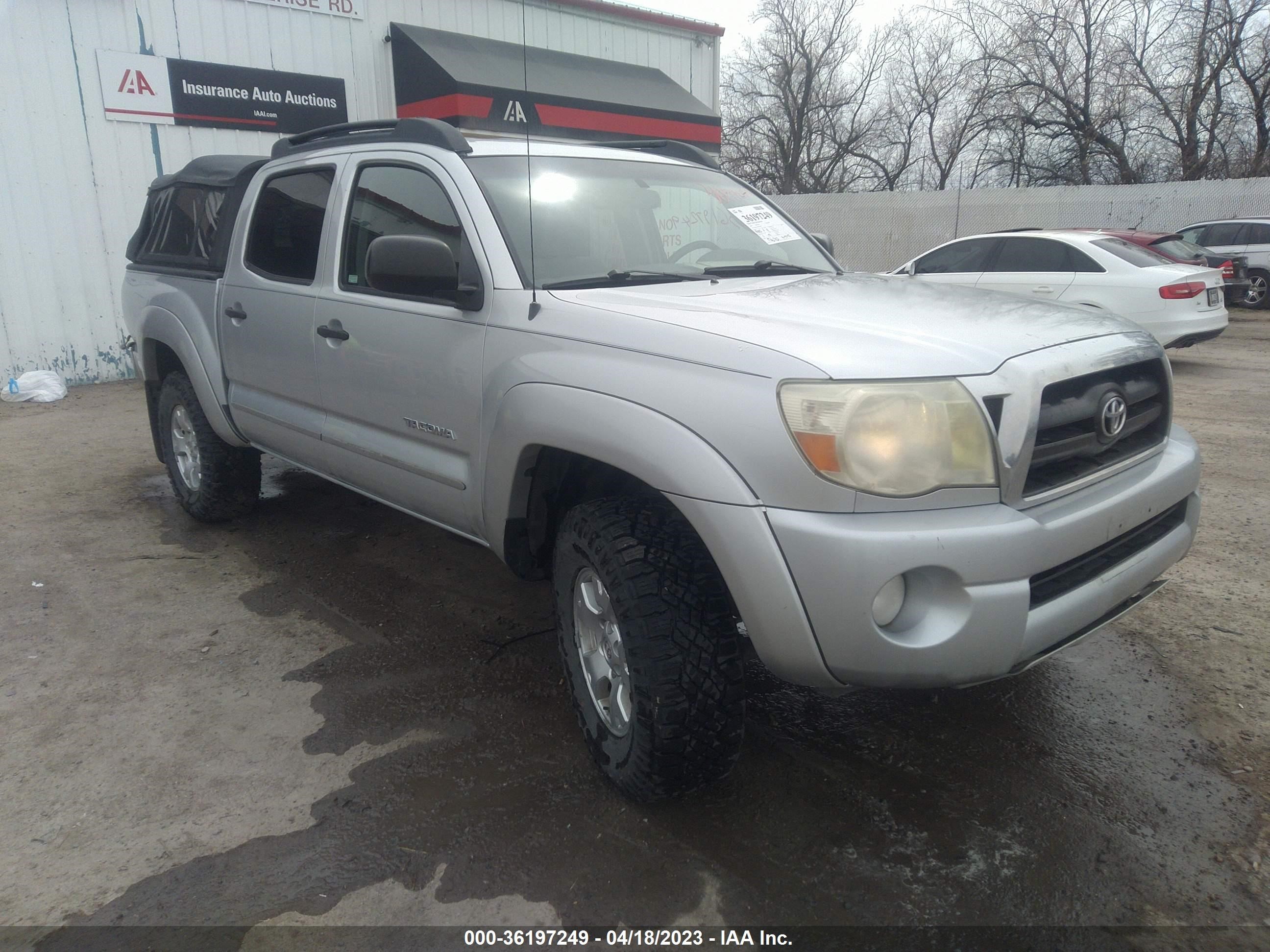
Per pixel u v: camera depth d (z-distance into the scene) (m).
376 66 11.04
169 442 4.89
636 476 2.28
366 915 2.12
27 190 8.88
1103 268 9.64
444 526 3.21
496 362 2.75
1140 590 2.50
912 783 2.61
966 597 2.00
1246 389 8.70
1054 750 2.76
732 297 2.69
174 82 9.57
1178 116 23.55
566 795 2.56
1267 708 2.97
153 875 2.26
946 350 2.14
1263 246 15.62
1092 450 2.29
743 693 2.32
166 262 4.79
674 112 12.48
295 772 2.68
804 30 32.12
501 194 3.02
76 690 3.17
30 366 9.13
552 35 12.38
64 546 4.60
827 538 1.97
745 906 2.14
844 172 33.88
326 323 3.49
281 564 4.34
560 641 2.71
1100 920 2.09
